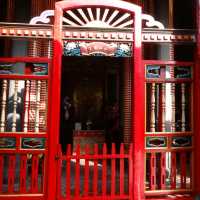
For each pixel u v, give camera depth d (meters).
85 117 14.04
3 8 7.61
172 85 5.82
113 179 5.29
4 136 5.17
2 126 5.24
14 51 7.24
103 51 5.39
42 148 5.21
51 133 5.20
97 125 13.98
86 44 5.38
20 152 5.17
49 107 5.26
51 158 5.15
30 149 5.18
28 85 5.39
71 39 5.34
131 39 5.43
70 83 14.10
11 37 5.27
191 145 5.57
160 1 7.87
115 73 12.40
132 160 5.33
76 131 10.73
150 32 5.52
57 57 5.28
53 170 5.13
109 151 10.23
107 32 5.40
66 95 14.04
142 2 8.32
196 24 5.57
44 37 5.30
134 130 5.37
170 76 6.68
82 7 5.39
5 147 5.17
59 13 5.34
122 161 5.34
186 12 8.02
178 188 5.52
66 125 12.84
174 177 5.52
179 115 8.41
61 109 12.90
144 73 5.46
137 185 5.27
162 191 5.37
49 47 7.97
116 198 5.24
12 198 5.07
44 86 7.59
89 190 6.13
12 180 5.16
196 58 5.55
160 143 5.46
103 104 13.98
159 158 5.69
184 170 5.54
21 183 5.16
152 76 5.50
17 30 5.28
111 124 11.08
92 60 13.52
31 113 6.82
